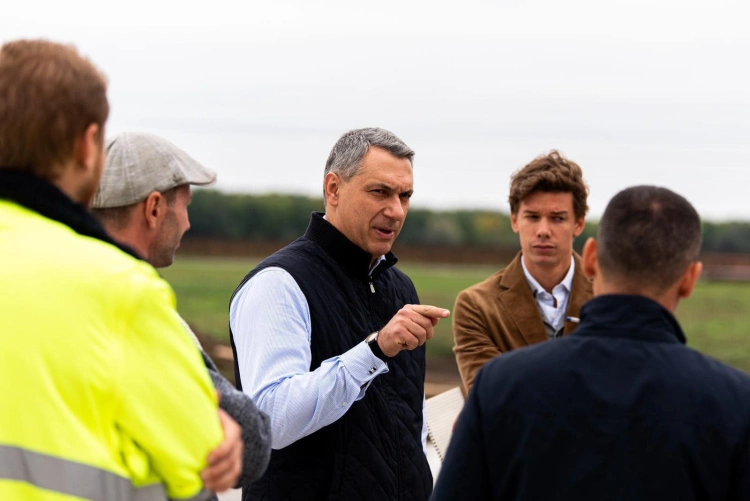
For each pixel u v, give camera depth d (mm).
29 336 1713
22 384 1696
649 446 1952
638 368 2018
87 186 1907
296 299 3025
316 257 3166
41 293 1737
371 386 3068
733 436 1937
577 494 1969
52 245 1791
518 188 3908
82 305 1750
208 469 1839
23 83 1799
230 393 2082
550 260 3887
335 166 3229
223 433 1888
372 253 3225
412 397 3219
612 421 1979
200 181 2389
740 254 31469
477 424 2100
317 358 3031
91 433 1729
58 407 1700
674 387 1984
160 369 1815
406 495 3078
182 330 1913
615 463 1960
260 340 2955
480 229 35438
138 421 1773
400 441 3104
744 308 22484
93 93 1853
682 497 1932
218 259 31484
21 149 1807
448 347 16500
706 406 1965
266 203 35250
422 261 31375
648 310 2072
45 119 1797
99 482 1708
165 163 2336
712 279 28250
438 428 3725
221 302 20891
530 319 3859
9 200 1834
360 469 2979
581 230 4020
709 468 1938
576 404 2012
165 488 1840
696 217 2135
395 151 3195
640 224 2080
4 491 1667
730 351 17016
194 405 1840
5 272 1750
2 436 1683
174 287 22891
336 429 2971
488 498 2096
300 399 2791
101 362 1743
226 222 35031
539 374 2066
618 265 2104
